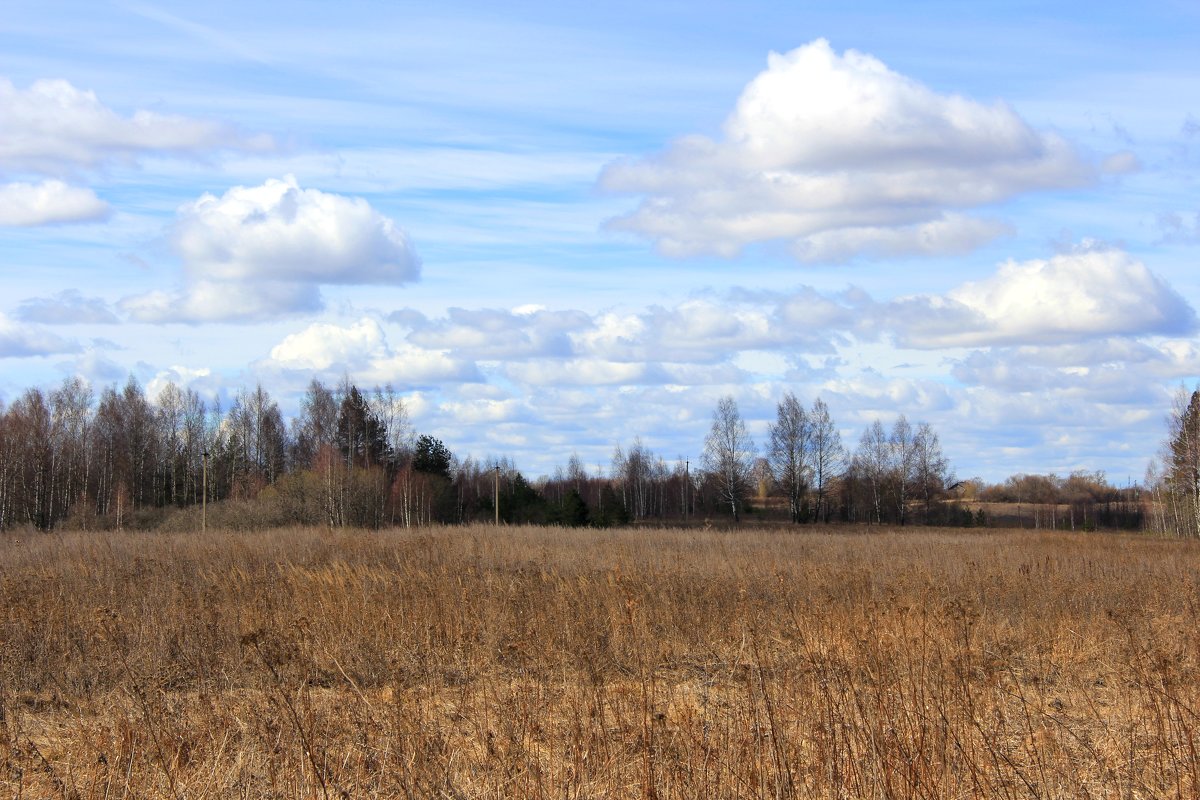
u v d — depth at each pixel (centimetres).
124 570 1731
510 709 751
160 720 759
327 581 1464
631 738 688
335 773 634
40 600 1295
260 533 2959
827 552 2434
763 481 8600
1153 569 1975
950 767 613
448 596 1333
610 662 1038
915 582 1593
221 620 1231
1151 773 650
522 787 607
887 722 654
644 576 1611
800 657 893
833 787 603
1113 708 869
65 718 867
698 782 598
